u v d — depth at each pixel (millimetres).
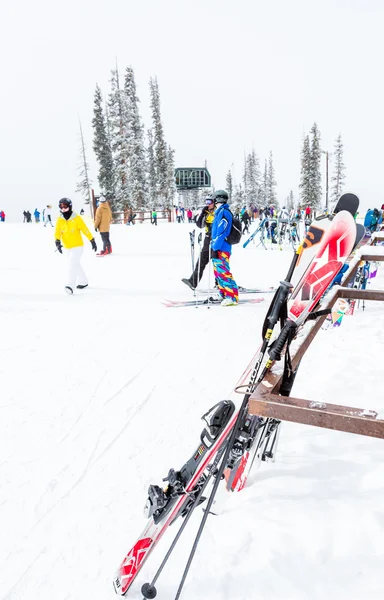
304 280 1880
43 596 1685
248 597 1601
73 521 2088
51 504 2207
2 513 2146
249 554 1779
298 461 2391
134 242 16906
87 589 1707
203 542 1868
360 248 4121
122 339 4824
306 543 1806
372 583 1604
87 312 6039
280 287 1541
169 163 53844
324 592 1589
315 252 1899
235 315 5770
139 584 1690
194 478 1512
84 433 2871
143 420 3023
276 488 2158
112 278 8828
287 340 1551
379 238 5391
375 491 2092
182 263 10938
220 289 6348
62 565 1834
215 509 2061
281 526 1903
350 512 1960
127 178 39688
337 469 2297
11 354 4359
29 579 1766
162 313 5938
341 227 1807
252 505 2055
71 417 3082
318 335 4598
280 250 15445
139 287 7852
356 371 3533
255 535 1868
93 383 3650
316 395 3113
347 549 1765
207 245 6625
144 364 4066
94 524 2064
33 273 9508
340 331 4691
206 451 1497
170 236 19609
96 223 12508
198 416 3057
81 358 4242
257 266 10711
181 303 6461
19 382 3680
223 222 5957
